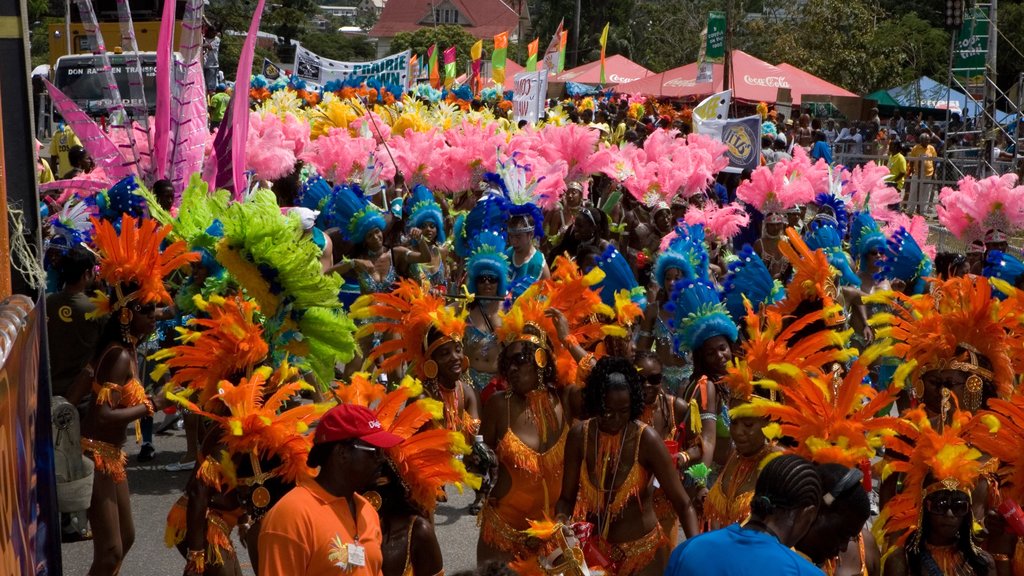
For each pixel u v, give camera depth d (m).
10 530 3.86
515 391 6.69
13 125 5.94
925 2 64.50
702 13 70.00
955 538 5.56
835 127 37.81
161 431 11.17
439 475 5.18
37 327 5.15
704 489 6.46
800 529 4.34
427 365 6.90
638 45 96.62
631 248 13.72
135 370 7.00
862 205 15.04
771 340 6.37
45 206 13.02
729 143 19.14
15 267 5.51
